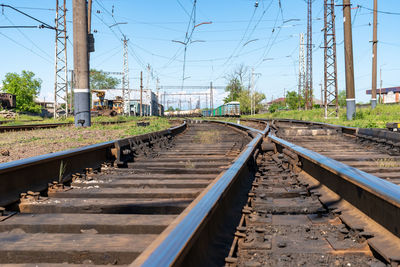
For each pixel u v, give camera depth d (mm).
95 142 10992
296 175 6195
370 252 2818
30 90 74500
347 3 25891
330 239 3137
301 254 2824
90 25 28750
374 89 33969
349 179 3779
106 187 5254
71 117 36969
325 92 31469
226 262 2521
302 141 13430
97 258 2668
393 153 8953
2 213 3695
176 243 1984
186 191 4750
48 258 2699
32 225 3346
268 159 9023
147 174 6352
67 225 3340
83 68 17719
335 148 10820
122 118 38031
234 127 23656
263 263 2662
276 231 3430
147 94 72812
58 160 5535
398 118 23641
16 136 12961
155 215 3654
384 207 3055
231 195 4062
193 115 90625
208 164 7316
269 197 4754
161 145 11438
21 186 4488
